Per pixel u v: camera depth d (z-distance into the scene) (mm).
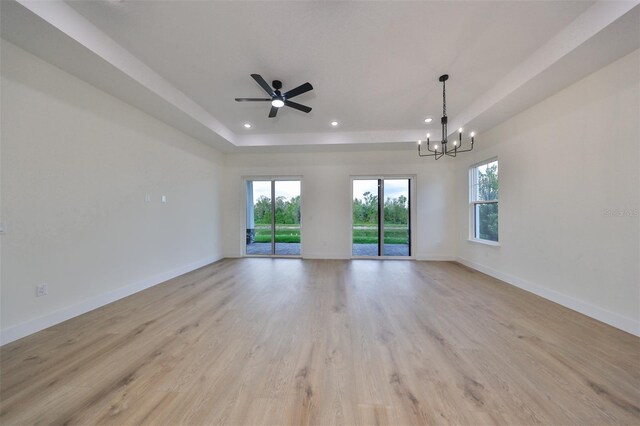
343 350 2062
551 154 3133
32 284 2344
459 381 1680
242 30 2340
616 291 2428
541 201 3295
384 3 2039
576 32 2207
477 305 3041
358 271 4809
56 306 2547
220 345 2139
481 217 4902
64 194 2627
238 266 5258
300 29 2322
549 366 1834
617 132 2410
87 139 2867
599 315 2572
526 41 2482
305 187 6121
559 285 3051
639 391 1573
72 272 2705
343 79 3174
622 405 1465
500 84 3207
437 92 3510
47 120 2469
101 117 3031
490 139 4328
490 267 4449
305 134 5320
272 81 3205
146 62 2861
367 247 6191
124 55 2639
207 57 2756
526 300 3195
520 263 3699
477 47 2572
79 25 2176
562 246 3000
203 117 4152
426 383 1665
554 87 2916
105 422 1356
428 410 1438
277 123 4770
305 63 2846
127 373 1761
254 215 6484
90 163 2902
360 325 2521
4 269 2154
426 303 3121
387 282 4059
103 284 3062
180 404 1482
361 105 3922
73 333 2336
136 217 3561
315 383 1665
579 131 2775
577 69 2541
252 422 1362
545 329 2406
